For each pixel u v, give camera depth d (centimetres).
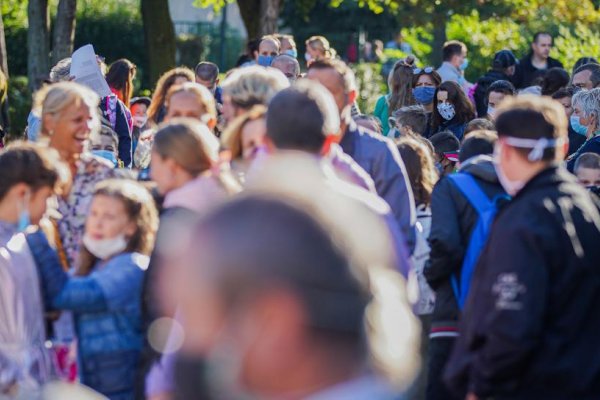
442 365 1066
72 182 1071
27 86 3775
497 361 755
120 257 937
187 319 313
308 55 2281
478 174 1040
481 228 989
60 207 1061
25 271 879
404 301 346
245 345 305
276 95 800
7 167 891
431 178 1256
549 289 761
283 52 2519
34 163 898
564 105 1991
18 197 895
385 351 323
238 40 7006
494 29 4728
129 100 1966
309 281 303
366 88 4212
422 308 1168
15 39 5200
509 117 813
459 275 1049
